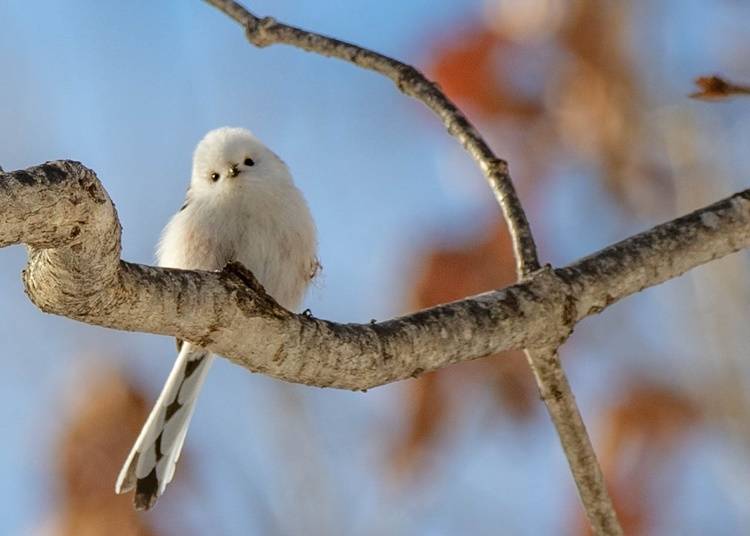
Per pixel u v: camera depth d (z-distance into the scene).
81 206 5.07
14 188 4.94
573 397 7.05
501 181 7.37
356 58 8.26
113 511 10.82
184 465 11.72
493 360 11.47
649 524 10.64
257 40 8.48
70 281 5.32
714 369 10.90
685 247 6.91
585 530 11.09
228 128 10.15
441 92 7.93
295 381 6.25
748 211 7.01
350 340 6.17
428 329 6.38
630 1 11.19
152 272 5.68
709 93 6.47
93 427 10.98
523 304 6.63
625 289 6.82
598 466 7.24
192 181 9.85
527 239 7.08
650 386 11.10
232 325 5.88
